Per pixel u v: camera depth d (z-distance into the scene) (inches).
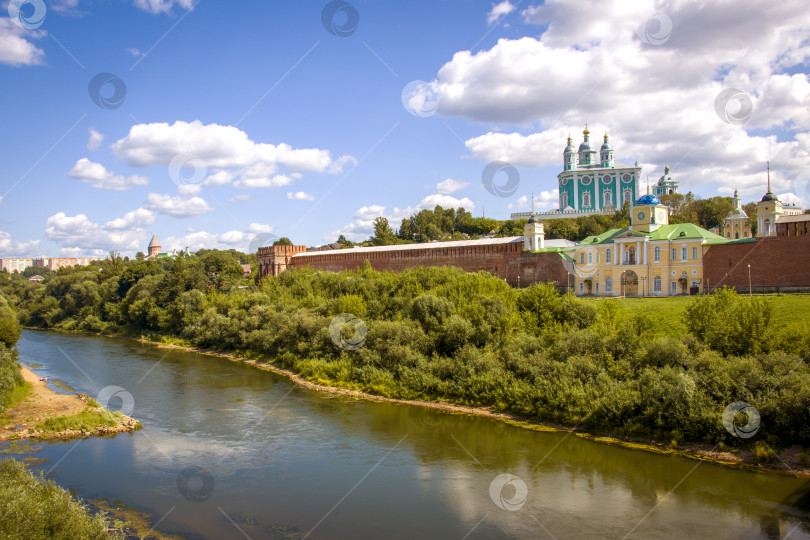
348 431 1621.6
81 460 1402.6
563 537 1012.5
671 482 1238.9
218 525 1058.1
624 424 1537.9
